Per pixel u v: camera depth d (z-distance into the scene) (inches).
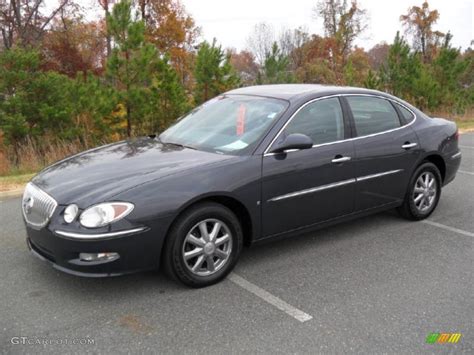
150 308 138.9
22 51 432.5
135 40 445.1
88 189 139.0
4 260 172.9
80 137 429.1
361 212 195.3
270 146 162.7
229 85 514.3
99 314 135.2
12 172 365.4
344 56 1963.6
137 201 136.0
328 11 2037.4
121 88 457.1
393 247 189.0
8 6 1274.6
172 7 1429.6
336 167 178.9
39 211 142.5
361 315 135.9
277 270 165.9
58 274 160.9
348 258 177.3
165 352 117.6
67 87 445.1
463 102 800.9
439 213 235.5
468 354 118.0
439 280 159.5
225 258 155.3
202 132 180.1
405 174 208.1
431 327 130.0
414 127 213.8
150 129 461.4
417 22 2266.2
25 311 136.5
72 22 1341.0
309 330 127.9
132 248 135.9
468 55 1139.3
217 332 126.6
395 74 716.7
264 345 120.7
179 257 144.6
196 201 146.4
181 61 1389.0
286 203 166.6
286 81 705.6
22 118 404.8
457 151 235.8
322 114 180.9
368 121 196.4
